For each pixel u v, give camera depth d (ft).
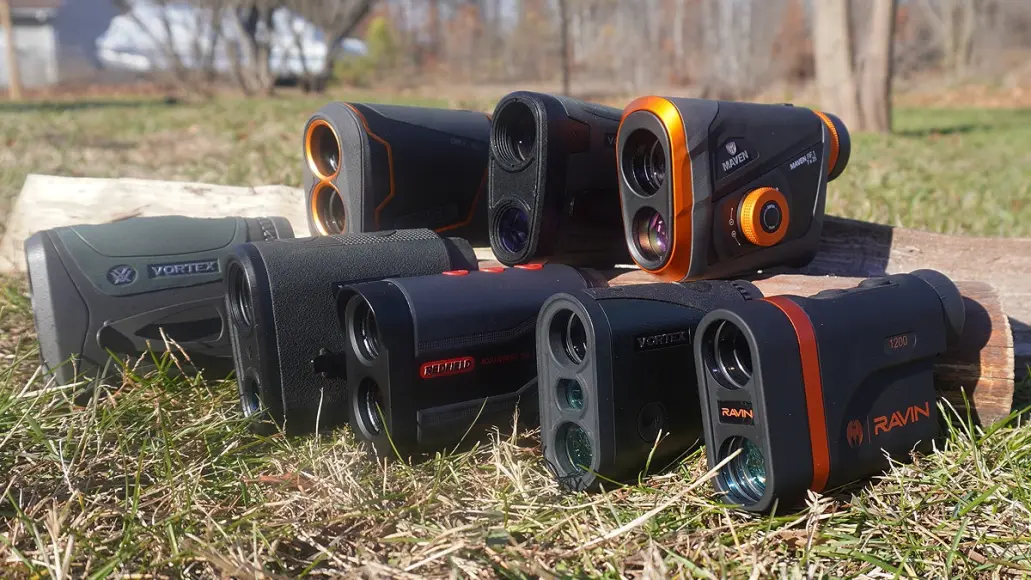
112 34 21.76
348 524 1.47
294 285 1.67
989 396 1.69
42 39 22.57
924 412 1.57
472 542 1.40
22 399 1.72
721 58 18.99
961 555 1.40
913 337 1.54
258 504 1.49
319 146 2.14
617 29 22.27
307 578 1.37
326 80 17.43
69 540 1.37
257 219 2.03
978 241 2.09
